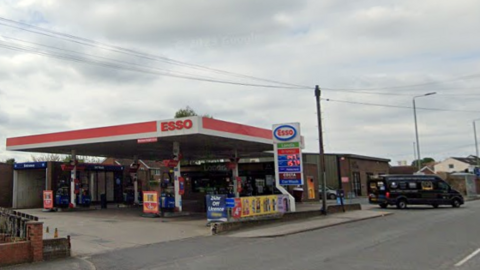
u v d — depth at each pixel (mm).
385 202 32688
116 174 35156
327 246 13297
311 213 24188
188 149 32531
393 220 22031
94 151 31750
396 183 32625
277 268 9930
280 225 19859
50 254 11898
